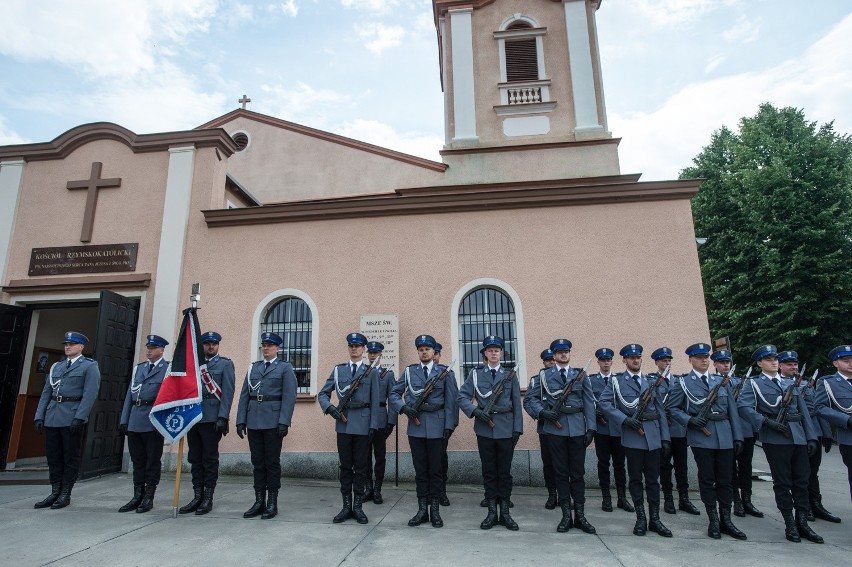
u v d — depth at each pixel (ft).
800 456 19.71
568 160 42.16
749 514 23.24
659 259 30.68
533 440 29.04
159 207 35.09
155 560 16.17
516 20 46.24
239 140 51.80
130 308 32.68
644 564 16.12
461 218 32.73
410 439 21.16
